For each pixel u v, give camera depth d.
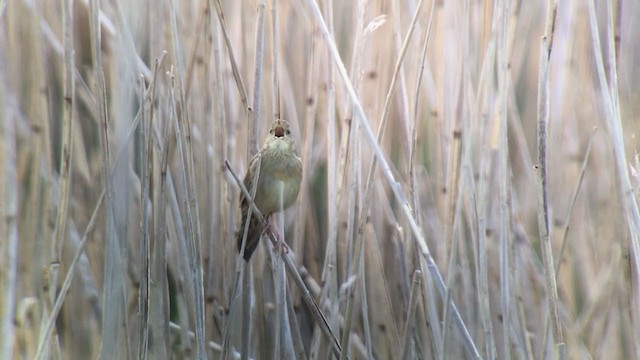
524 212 7.78
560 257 6.70
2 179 6.10
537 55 8.31
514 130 7.76
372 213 6.97
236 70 6.09
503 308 6.20
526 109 8.34
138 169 6.63
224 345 6.11
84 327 6.57
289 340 6.28
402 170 7.19
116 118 6.15
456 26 6.76
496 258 7.11
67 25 5.76
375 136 6.18
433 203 7.07
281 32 7.02
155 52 6.38
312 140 6.87
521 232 7.24
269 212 6.50
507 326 6.20
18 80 6.39
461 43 6.66
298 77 7.17
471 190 6.28
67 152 5.89
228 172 6.52
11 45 6.34
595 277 7.54
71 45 5.79
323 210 7.22
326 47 6.68
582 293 7.71
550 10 5.83
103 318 5.93
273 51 6.37
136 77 6.21
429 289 6.54
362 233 6.12
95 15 5.68
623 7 7.95
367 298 6.89
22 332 6.23
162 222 6.09
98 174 6.63
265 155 6.31
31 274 6.41
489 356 6.17
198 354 6.05
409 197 6.78
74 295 6.54
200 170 6.59
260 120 6.86
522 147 7.54
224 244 6.66
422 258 6.58
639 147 7.68
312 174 7.15
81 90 6.58
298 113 7.12
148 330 6.29
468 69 6.30
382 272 6.82
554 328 6.04
